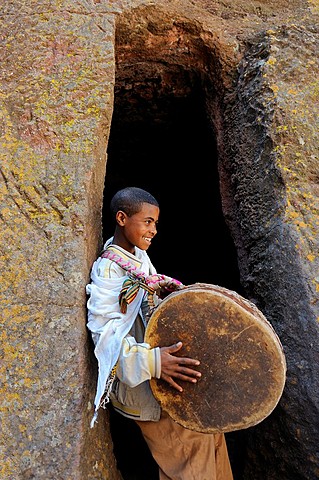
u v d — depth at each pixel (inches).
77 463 69.1
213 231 125.4
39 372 73.1
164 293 78.4
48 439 69.8
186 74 116.4
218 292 72.3
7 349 74.3
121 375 70.7
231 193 105.0
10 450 69.1
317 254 87.1
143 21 110.0
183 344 72.0
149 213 80.4
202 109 117.9
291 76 103.6
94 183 89.3
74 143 90.7
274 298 88.0
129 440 107.8
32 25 103.7
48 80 97.0
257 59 108.3
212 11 118.0
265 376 71.0
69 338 74.9
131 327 75.5
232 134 106.9
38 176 86.8
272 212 93.4
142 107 122.3
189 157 131.6
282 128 97.7
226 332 71.6
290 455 83.0
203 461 77.0
